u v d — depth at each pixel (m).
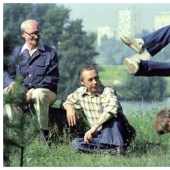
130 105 14.47
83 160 11.14
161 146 11.89
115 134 11.38
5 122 10.34
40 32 12.49
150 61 11.40
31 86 12.37
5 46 10.38
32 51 12.46
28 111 11.50
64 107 12.00
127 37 11.68
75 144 11.59
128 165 10.90
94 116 11.77
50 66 12.48
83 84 11.80
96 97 11.79
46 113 12.10
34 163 11.05
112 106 11.38
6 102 10.27
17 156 10.80
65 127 12.41
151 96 14.60
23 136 10.45
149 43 11.70
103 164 10.95
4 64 10.46
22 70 12.36
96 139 11.50
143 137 12.33
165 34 11.72
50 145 12.06
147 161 11.05
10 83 12.23
